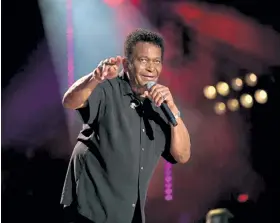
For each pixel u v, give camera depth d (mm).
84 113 7715
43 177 27219
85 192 7695
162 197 27594
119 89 7844
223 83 27109
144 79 7742
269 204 27250
